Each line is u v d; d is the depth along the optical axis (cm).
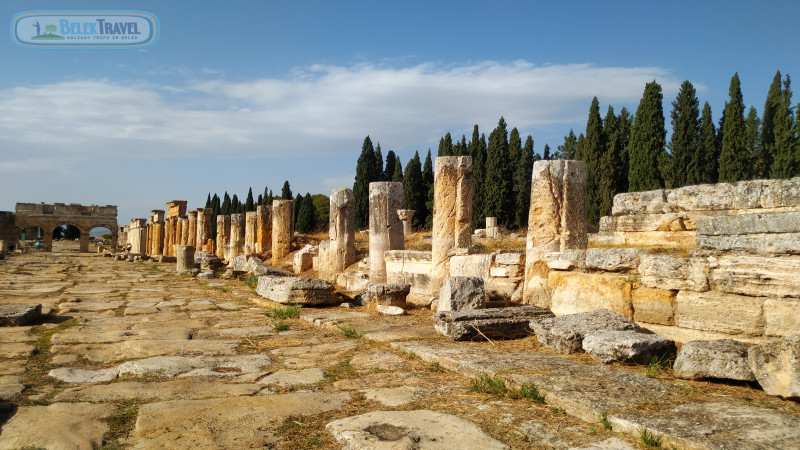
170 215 4709
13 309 1043
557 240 977
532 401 505
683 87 3622
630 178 3616
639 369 595
